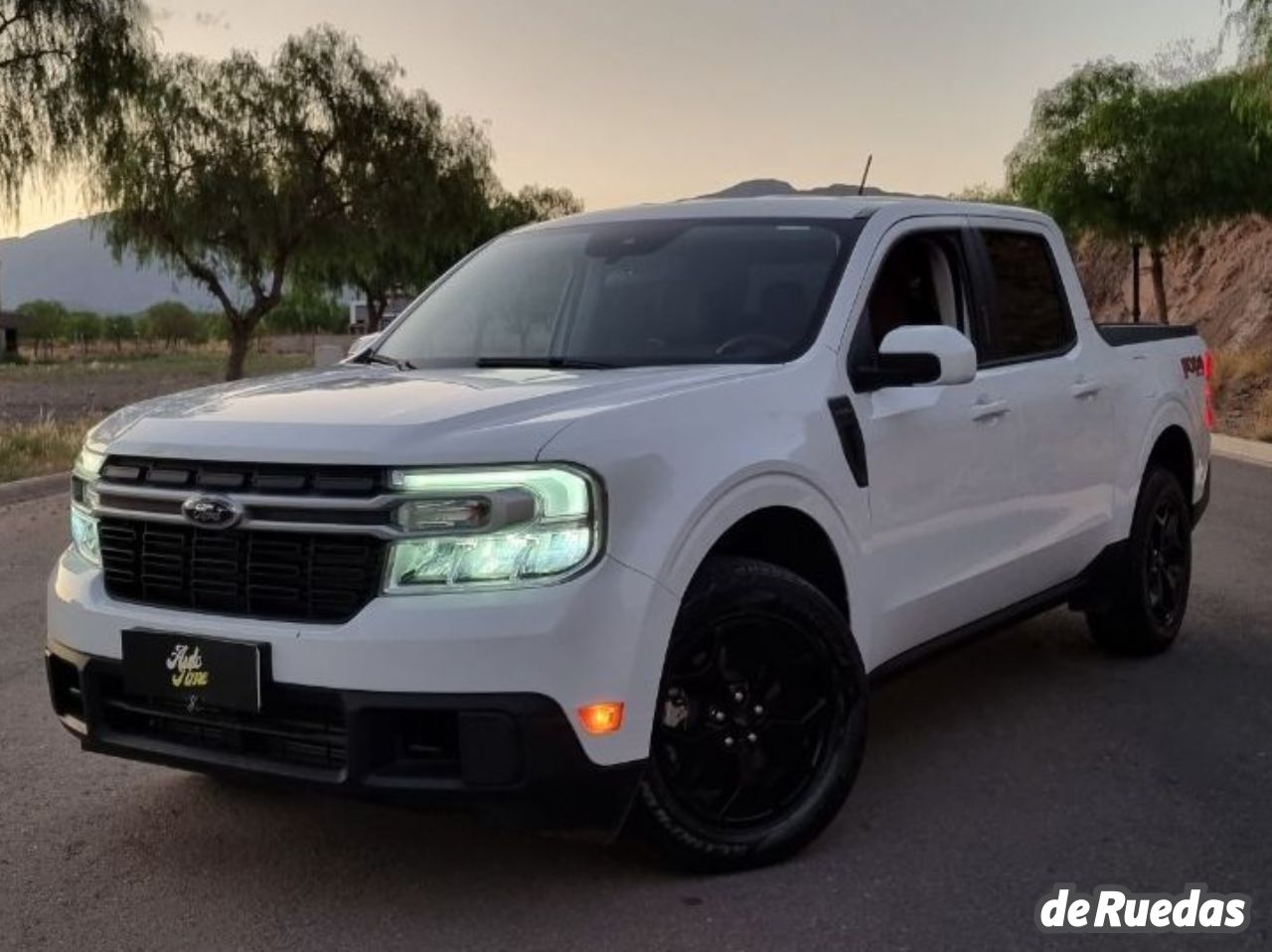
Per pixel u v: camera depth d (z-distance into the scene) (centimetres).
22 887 409
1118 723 563
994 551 534
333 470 366
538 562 361
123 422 423
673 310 495
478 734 355
